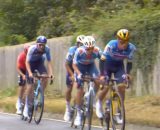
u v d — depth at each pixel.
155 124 14.07
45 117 18.75
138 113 15.69
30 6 32.31
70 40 22.30
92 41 13.56
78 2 29.11
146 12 19.50
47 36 28.69
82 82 13.81
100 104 13.16
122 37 12.70
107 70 13.43
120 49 12.96
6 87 27.94
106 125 13.01
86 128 14.78
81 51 13.88
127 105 17.22
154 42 17.97
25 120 17.11
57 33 28.50
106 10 24.67
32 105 16.34
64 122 16.48
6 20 33.94
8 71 27.77
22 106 17.41
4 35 33.44
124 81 12.89
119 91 12.87
